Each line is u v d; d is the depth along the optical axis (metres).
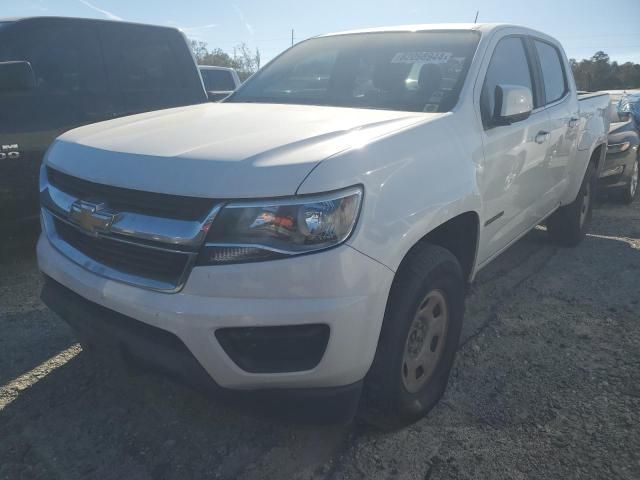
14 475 2.40
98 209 2.30
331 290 2.04
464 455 2.54
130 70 5.45
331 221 2.04
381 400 2.44
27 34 4.75
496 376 3.19
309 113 2.99
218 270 2.03
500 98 3.12
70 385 3.05
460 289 2.83
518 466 2.46
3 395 2.95
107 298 2.27
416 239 2.38
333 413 2.22
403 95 3.26
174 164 2.18
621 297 4.33
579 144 4.92
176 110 3.39
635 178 7.95
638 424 2.73
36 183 4.70
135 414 2.82
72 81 4.98
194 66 6.08
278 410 2.22
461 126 2.92
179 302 2.08
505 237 3.74
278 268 2.01
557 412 2.84
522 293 4.41
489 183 3.13
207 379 2.13
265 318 2.02
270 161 2.11
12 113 4.51
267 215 2.01
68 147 2.72
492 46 3.49
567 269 4.97
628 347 3.51
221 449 2.58
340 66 3.69
